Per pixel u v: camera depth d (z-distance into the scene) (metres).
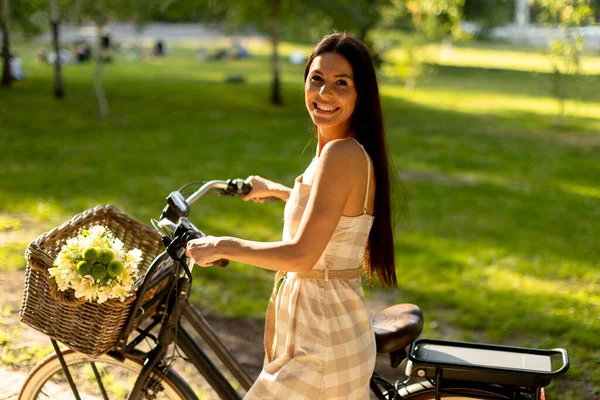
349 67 2.13
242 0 18.41
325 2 17.09
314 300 2.15
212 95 19.84
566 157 13.40
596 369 4.37
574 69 15.23
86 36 34.62
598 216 8.84
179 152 11.79
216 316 4.98
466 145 14.18
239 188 2.64
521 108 20.86
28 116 14.60
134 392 2.41
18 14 19.06
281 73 27.17
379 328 2.38
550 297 5.76
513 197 9.78
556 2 13.20
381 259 2.27
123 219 2.57
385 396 2.42
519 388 2.24
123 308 2.16
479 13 40.34
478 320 5.18
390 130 15.70
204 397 3.69
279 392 2.13
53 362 2.59
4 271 5.39
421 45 21.77
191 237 2.16
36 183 8.81
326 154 2.08
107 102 17.20
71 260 2.09
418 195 9.54
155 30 46.69
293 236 2.17
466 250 7.04
